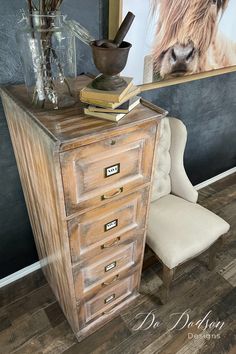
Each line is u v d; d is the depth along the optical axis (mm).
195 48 1562
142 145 1010
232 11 1604
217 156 2414
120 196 1065
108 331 1474
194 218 1549
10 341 1420
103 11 1215
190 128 2021
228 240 2006
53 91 957
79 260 1111
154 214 1573
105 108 898
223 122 2221
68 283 1163
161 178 1681
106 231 1124
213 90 1956
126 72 1380
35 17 849
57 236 1070
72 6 1126
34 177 1107
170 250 1380
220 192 2436
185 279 1738
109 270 1282
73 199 931
